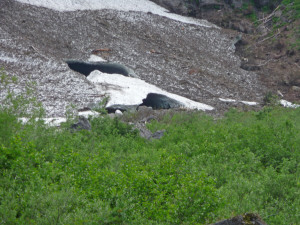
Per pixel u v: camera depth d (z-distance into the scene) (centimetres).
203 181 2248
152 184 2314
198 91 8481
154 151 3478
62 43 9069
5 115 3139
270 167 3014
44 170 2336
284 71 10312
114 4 11981
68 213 1944
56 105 5850
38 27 9250
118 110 6250
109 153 3198
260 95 9119
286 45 11200
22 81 6450
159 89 7900
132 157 3177
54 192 2044
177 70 9288
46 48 8556
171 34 11131
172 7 13175
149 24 11312
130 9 12006
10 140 2566
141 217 2011
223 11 13088
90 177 2341
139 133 4438
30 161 2416
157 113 6138
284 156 3406
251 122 5397
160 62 9469
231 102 8081
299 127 4759
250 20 12744
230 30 12431
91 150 3328
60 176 2350
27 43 8081
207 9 13150
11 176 2227
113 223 1975
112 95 6812
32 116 3616
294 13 12162
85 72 8444
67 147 3009
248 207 2236
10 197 1995
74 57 8769
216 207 2088
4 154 2370
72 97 6391
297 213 2261
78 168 2438
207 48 10944
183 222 1998
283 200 2505
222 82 9250
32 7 10069
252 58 11012
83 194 2133
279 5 12725
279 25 12056
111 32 10294
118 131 4328
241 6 13175
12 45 7769
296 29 11588
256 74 10219
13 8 9619
